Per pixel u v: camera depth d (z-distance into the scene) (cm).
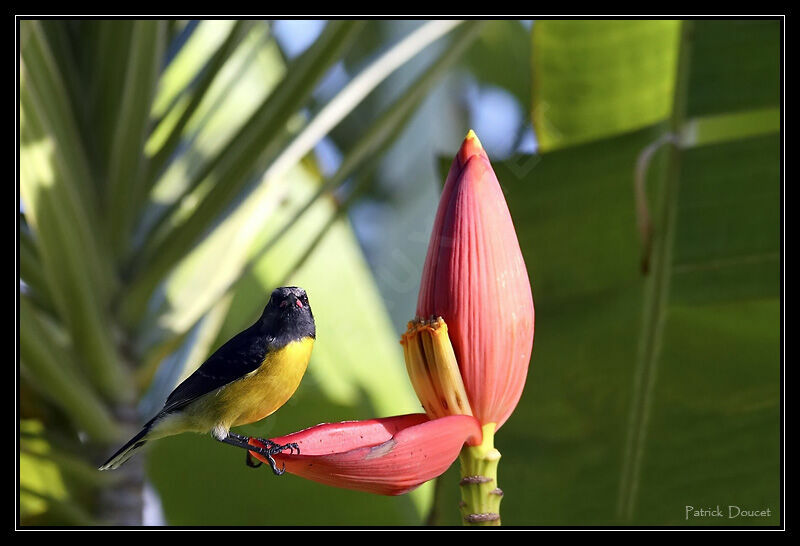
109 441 574
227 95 736
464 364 357
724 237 595
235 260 588
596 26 695
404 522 739
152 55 574
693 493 574
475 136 379
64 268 546
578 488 589
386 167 1070
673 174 612
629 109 702
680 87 624
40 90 546
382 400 807
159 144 618
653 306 599
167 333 580
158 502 728
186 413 472
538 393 607
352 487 343
